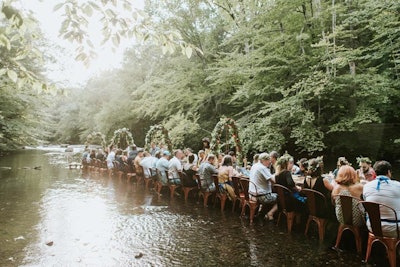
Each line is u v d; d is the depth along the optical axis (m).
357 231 3.95
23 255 3.91
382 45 7.27
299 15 11.98
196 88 16.91
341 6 10.62
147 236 4.69
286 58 11.84
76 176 11.45
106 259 3.82
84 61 2.59
